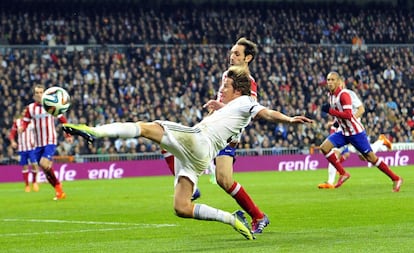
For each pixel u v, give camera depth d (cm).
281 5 5747
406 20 6028
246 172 4038
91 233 1448
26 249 1242
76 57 4684
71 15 5053
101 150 4038
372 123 4778
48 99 1124
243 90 1243
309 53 5325
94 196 2480
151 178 3741
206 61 4975
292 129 4484
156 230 1466
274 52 5269
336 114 2336
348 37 5794
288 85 4988
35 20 4938
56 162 3859
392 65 5434
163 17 5328
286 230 1412
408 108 5088
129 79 4628
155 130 1134
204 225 1527
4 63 4472
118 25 5128
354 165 4362
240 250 1145
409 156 4553
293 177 3434
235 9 5622
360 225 1469
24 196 2603
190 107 4584
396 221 1527
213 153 1199
